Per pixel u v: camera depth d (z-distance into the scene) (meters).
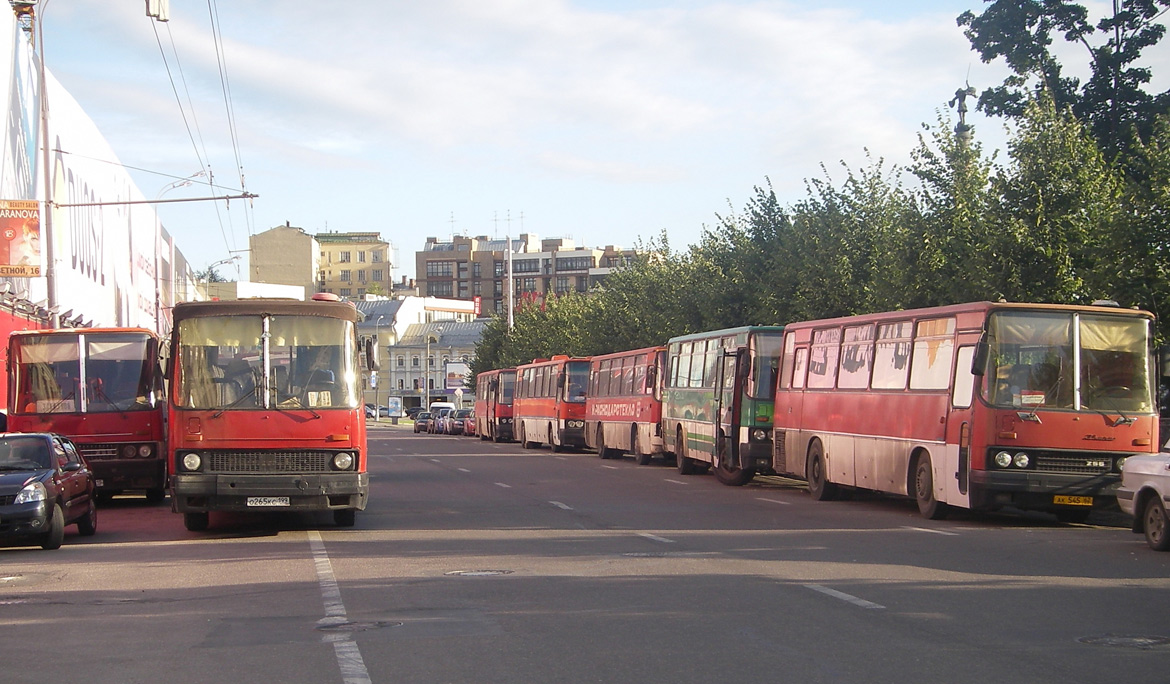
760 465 26.41
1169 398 21.91
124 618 10.07
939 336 18.78
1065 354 17.42
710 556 13.68
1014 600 10.39
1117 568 12.53
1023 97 31.80
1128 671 7.58
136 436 22.12
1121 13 31.84
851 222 32.59
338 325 16.67
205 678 7.68
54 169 43.22
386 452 48.16
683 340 33.00
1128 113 31.84
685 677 7.47
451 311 157.62
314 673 7.74
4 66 36.47
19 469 16.31
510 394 61.25
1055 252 23.17
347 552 14.59
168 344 16.84
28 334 22.22
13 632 9.51
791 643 8.52
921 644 8.46
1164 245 21.20
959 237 24.75
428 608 10.23
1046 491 16.98
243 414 16.06
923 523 18.11
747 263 38.62
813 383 23.86
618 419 40.34
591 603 10.38
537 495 24.09
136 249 65.75
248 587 11.72
